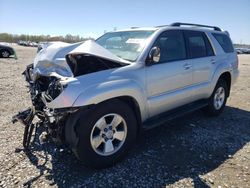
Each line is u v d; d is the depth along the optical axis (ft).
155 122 12.51
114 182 9.78
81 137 9.73
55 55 11.21
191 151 12.42
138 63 11.53
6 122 15.70
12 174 10.13
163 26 13.88
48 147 12.39
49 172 10.34
